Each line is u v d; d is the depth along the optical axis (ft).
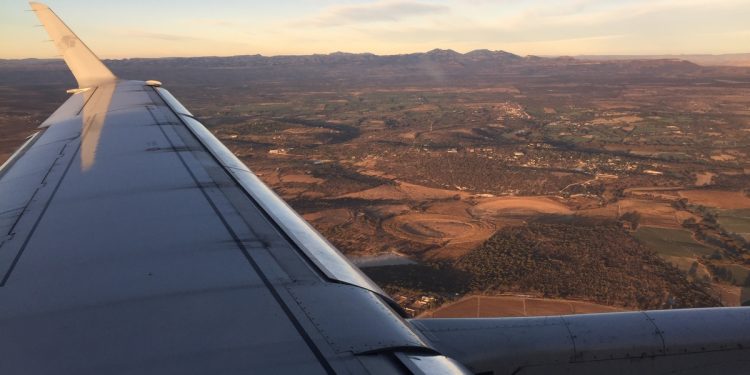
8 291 14.39
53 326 12.19
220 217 20.38
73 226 19.63
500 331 16.88
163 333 11.61
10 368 10.56
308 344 11.20
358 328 12.11
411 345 11.76
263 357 10.59
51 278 15.08
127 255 16.57
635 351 17.42
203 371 10.11
